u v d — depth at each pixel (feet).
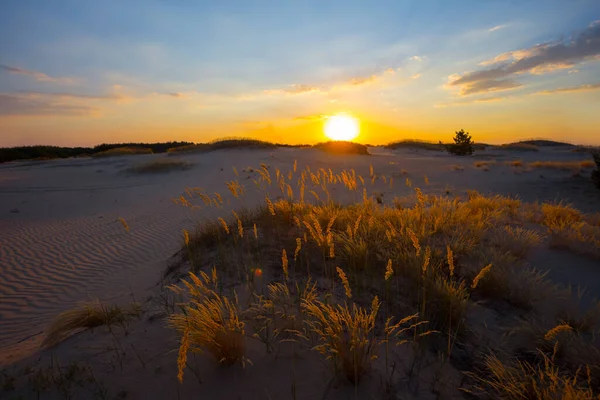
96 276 24.54
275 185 53.47
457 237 18.25
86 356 10.22
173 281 16.70
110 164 98.43
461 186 52.90
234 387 8.40
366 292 12.72
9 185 69.26
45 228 39.06
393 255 15.10
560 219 22.76
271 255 16.93
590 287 13.57
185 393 8.35
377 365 8.87
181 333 10.04
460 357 9.33
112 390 8.64
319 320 10.32
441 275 13.71
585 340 9.98
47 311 19.43
